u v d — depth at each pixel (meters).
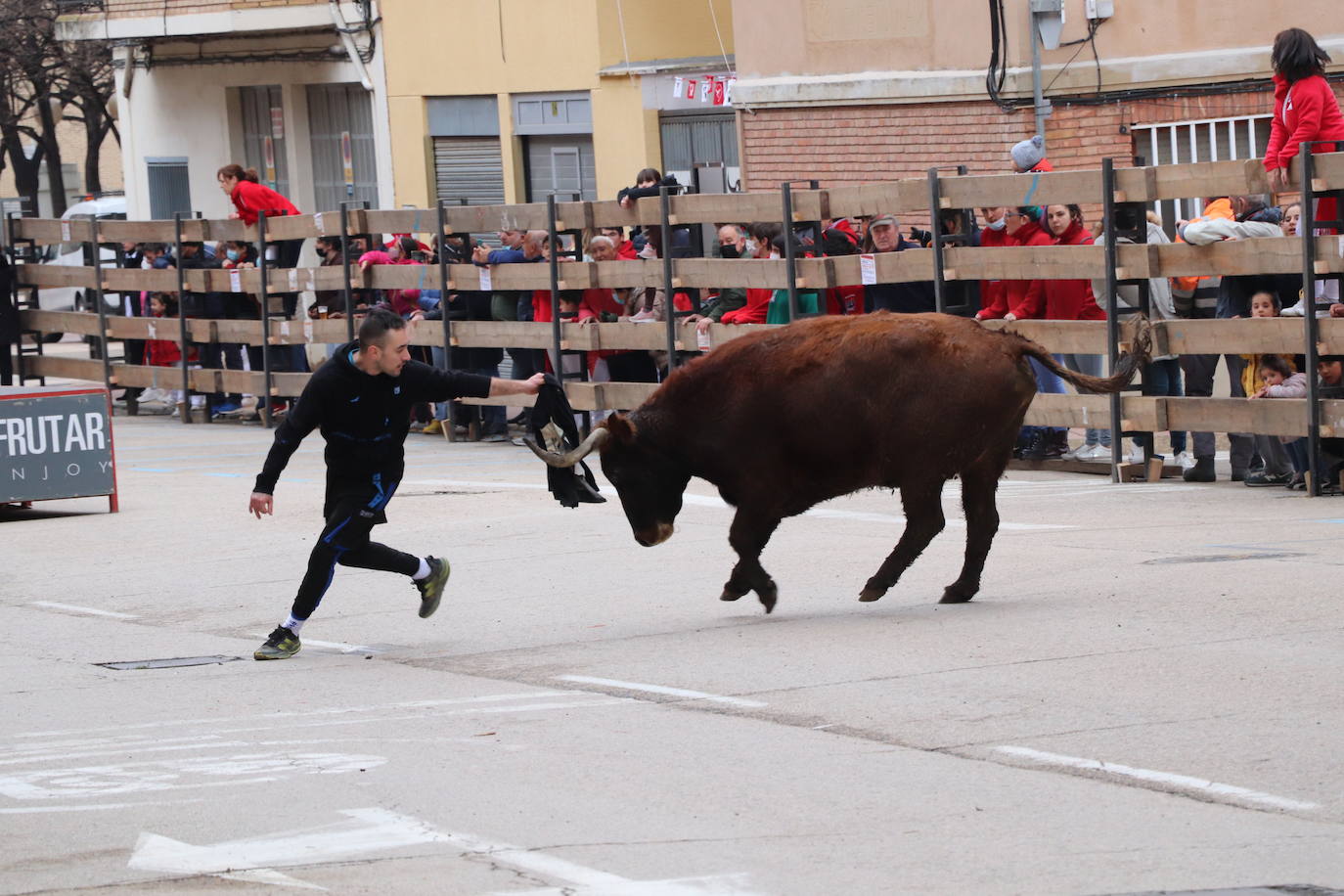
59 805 12.77
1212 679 14.41
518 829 11.60
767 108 42.09
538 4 52.00
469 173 55.44
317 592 18.19
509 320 36.59
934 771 12.47
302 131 61.56
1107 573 19.41
